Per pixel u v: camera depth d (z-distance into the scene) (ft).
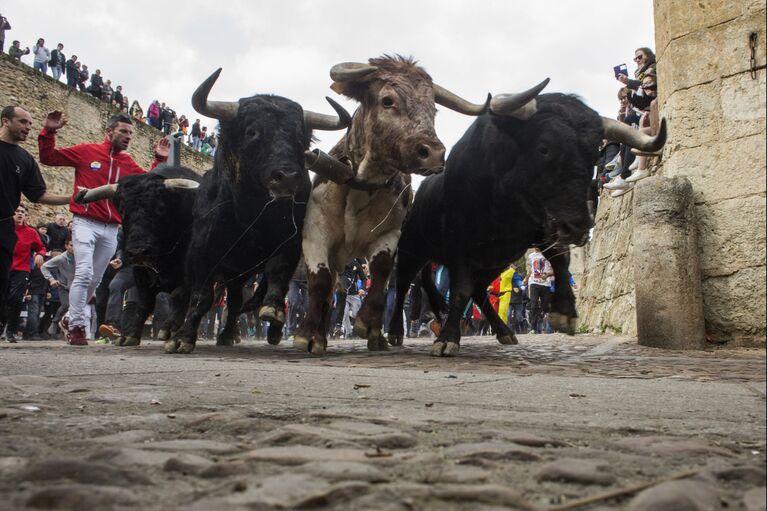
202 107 21.84
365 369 15.49
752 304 22.76
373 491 4.18
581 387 11.32
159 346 28.94
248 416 7.52
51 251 45.27
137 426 6.83
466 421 7.24
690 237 23.44
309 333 21.91
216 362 17.58
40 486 4.36
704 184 23.85
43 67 93.45
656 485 4.34
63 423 6.97
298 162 21.98
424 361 18.89
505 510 3.90
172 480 4.58
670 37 24.86
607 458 5.40
